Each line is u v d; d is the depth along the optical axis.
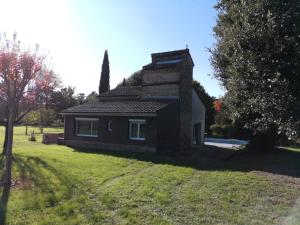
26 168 16.58
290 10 10.88
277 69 10.48
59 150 25.91
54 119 68.69
